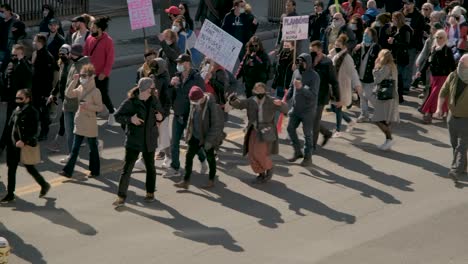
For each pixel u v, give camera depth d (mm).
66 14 28156
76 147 15812
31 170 14844
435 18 20984
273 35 29000
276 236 13789
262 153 15625
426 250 13461
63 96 17297
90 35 18859
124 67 24469
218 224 14188
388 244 13617
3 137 16922
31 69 17094
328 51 21312
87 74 15711
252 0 34562
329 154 17609
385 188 15898
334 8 22500
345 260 13016
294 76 16766
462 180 16312
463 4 27719
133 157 14656
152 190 14906
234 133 18875
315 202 15164
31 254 13008
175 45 18062
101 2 31188
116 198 15148
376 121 17719
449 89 16328
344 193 15602
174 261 12844
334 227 14172
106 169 16531
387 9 28562
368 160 17328
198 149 15375
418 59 20359
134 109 14469
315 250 13320
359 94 18469
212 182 15672
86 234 13719
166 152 16500
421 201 15344
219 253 13133
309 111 16578
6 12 20906
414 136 18906
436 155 17719
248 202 15109
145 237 13641
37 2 27656
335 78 17109
